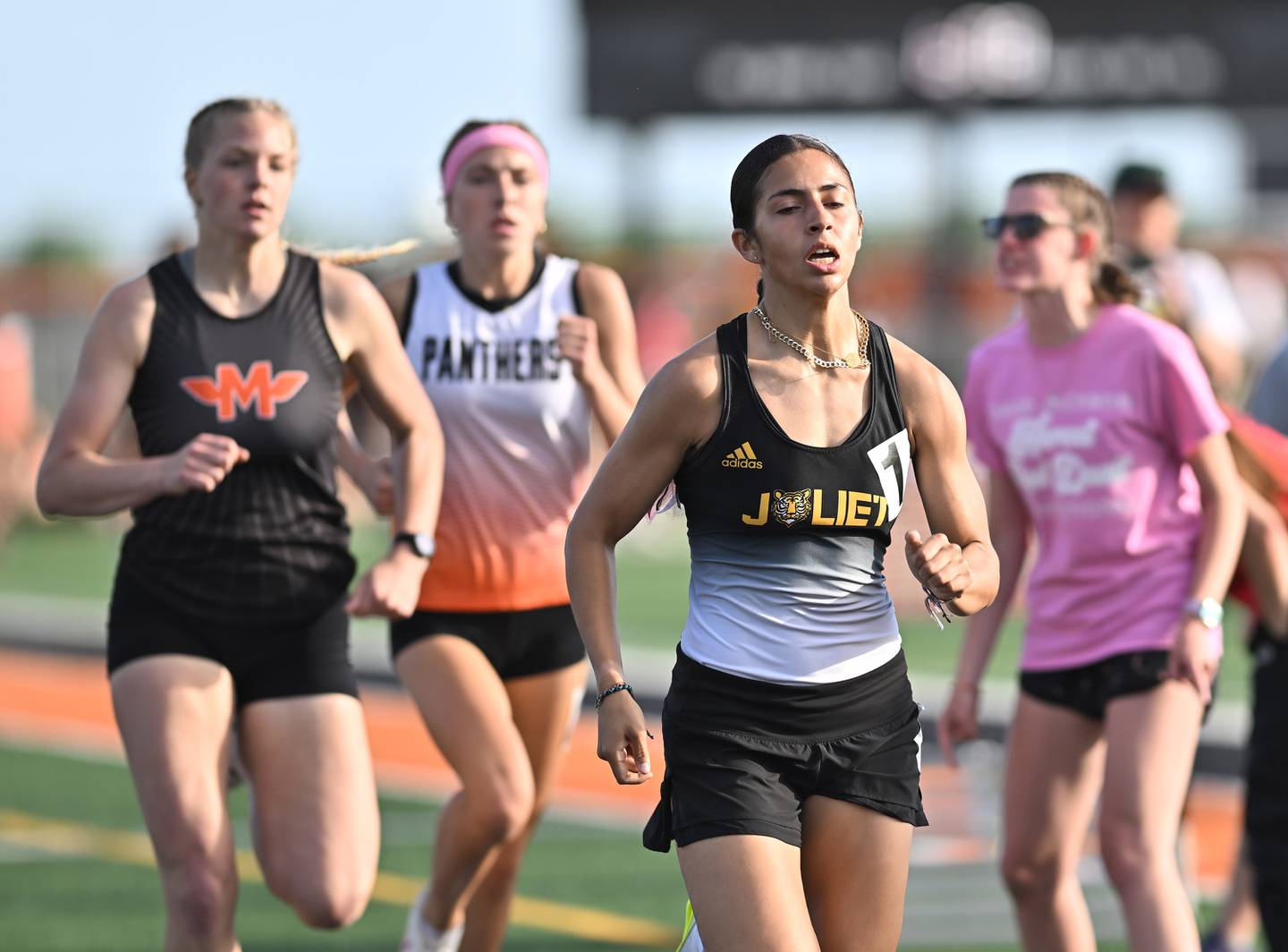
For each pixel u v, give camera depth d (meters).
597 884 26.28
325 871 16.52
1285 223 87.56
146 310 17.03
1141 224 25.28
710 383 13.55
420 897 20.17
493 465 20.48
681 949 14.32
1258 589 18.97
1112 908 24.52
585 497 14.01
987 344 19.83
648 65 95.38
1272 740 18.94
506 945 22.94
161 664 16.67
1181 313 24.20
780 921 13.15
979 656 19.81
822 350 13.73
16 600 64.56
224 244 17.12
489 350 20.69
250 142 16.88
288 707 17.06
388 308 19.53
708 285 91.19
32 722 42.84
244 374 17.08
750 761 13.71
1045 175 18.98
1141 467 18.48
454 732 19.59
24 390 80.62
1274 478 18.94
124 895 26.12
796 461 13.54
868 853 13.97
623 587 66.12
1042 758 18.64
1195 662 17.75
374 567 17.78
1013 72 94.06
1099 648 18.31
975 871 26.50
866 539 13.95
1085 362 18.81
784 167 13.45
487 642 20.38
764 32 95.00
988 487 19.95
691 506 14.01
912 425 13.91
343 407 20.73
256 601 17.03
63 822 31.42
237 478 17.03
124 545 17.20
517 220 20.58
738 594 13.84
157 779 16.19
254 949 23.06
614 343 21.14
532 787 19.73
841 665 13.90
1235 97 93.56
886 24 94.44
